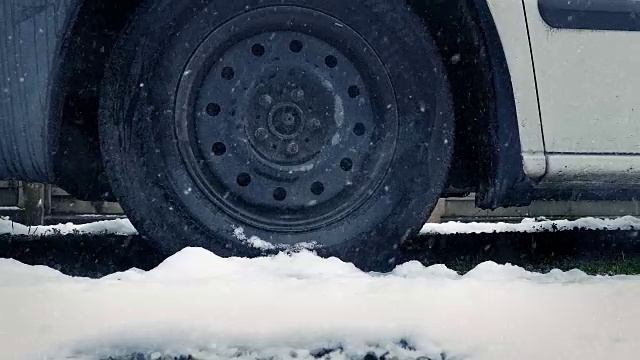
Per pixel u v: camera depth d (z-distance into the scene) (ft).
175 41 7.91
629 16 8.33
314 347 5.31
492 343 5.43
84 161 8.92
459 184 8.95
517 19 8.09
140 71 7.87
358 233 8.19
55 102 7.63
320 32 8.16
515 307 5.82
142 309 5.48
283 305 5.62
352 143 8.22
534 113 8.10
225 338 5.28
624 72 8.28
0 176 8.04
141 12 7.87
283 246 8.05
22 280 6.12
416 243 13.19
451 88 8.58
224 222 8.02
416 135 8.30
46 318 5.27
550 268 11.06
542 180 8.23
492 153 8.20
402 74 8.27
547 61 8.13
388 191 8.26
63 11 7.48
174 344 5.21
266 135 8.10
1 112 7.63
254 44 8.10
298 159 8.16
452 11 8.52
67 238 12.14
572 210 39.86
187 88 7.93
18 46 7.54
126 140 7.88
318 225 8.15
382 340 5.41
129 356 5.14
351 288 6.00
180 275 6.51
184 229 7.97
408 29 8.28
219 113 8.04
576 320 5.73
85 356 5.07
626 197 8.85
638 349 5.55
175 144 7.94
